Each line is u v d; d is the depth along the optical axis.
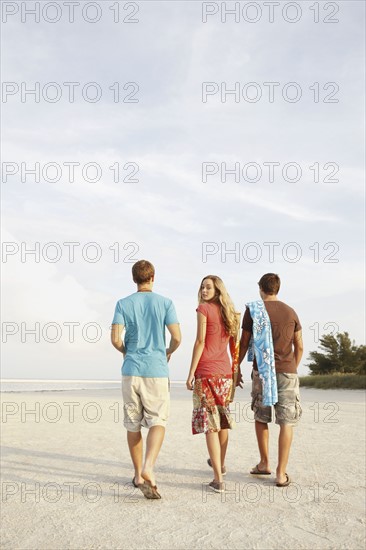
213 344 5.37
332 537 3.82
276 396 5.36
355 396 20.09
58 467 6.20
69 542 3.72
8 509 4.50
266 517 4.27
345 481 5.46
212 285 5.48
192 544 3.67
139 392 5.07
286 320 5.53
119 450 7.34
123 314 5.17
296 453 7.08
